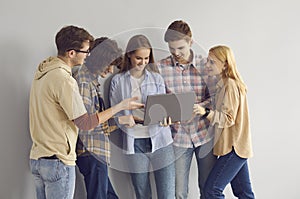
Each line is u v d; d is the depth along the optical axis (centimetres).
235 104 273
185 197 295
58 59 239
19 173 275
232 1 311
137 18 289
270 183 334
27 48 269
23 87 271
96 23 281
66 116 237
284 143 334
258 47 321
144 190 286
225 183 285
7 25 265
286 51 328
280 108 331
